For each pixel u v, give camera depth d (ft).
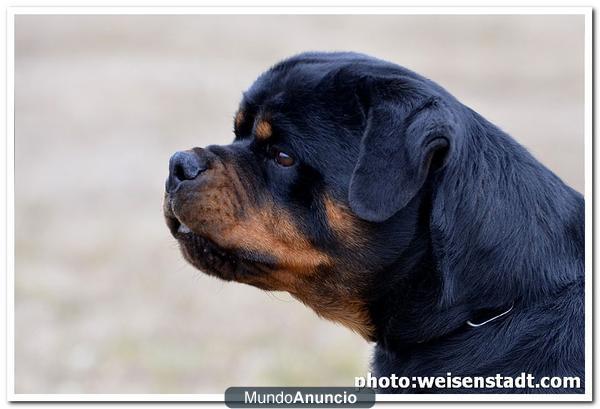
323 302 21.33
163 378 37.81
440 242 19.63
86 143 80.94
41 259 52.90
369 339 21.44
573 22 116.47
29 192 67.41
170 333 42.73
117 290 48.52
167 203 21.65
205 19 131.75
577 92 88.58
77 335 42.65
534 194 19.84
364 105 20.75
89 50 121.08
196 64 107.24
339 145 20.71
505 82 91.97
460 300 19.44
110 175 71.51
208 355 39.68
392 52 99.76
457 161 19.60
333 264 20.75
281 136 21.17
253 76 98.68
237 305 46.60
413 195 18.97
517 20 119.14
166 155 76.28
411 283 20.15
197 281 49.80
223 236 20.99
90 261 52.54
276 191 21.12
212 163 21.33
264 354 39.78
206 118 87.10
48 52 119.34
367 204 19.19
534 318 19.01
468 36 111.45
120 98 95.81
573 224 19.98
